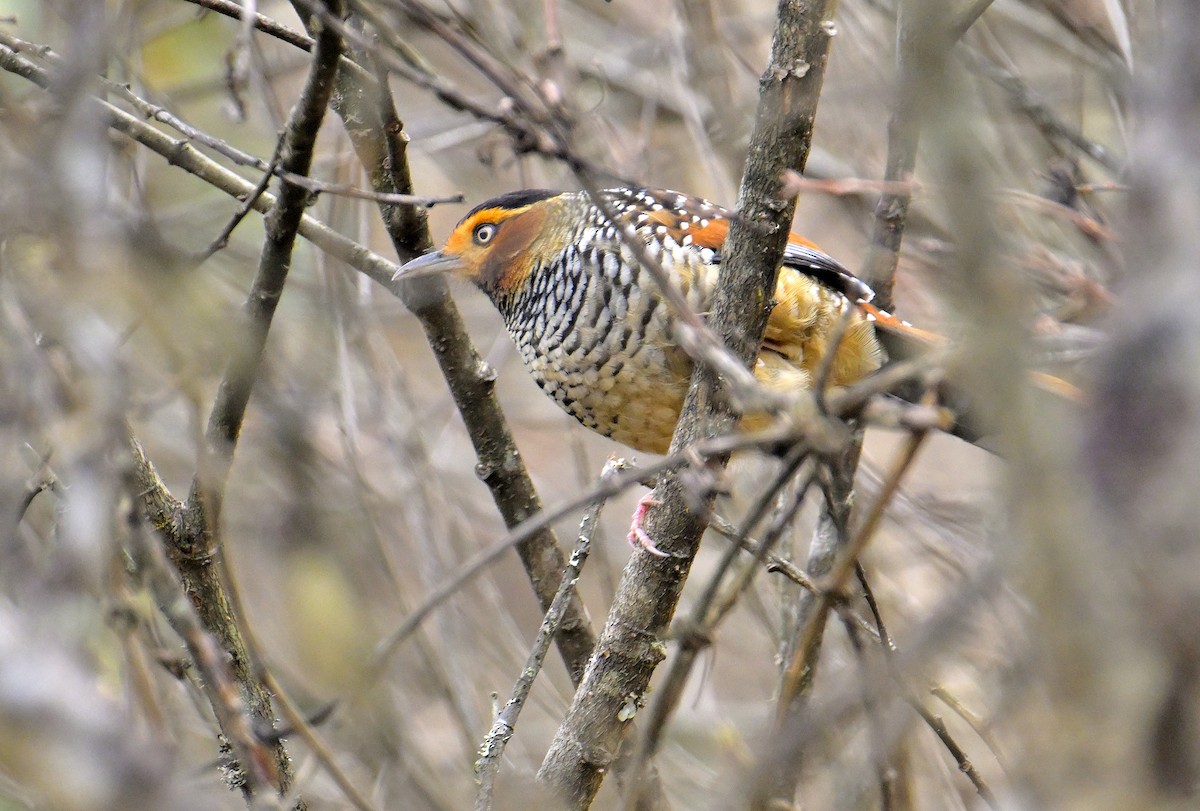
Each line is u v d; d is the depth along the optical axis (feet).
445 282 28.91
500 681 37.76
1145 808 12.52
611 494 18.66
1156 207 13.37
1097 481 12.96
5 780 17.60
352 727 31.32
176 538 23.75
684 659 19.45
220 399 23.80
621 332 30.22
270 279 24.61
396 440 37.65
